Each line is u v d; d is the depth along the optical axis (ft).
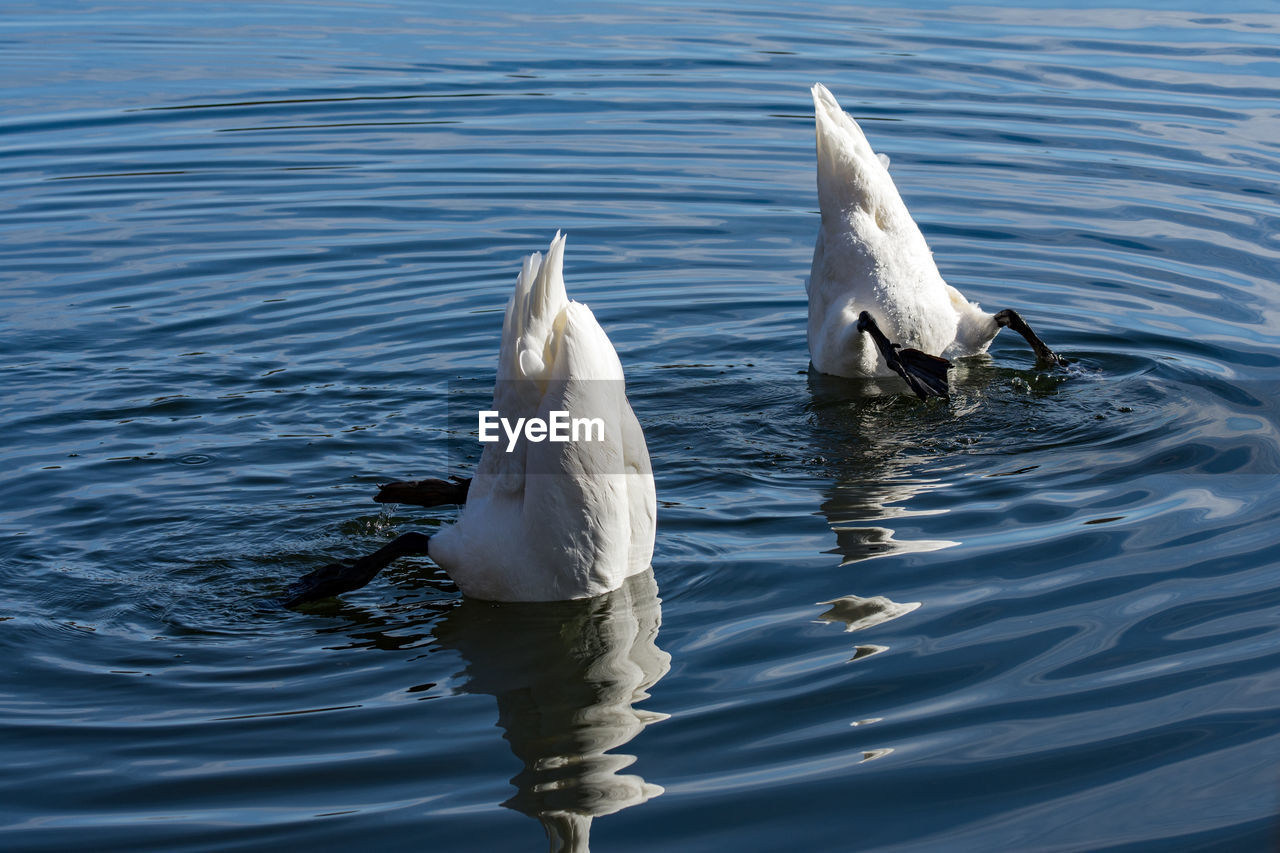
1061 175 46.14
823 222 33.40
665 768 16.56
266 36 69.21
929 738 16.99
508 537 21.08
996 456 27.25
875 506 24.85
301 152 49.39
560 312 20.79
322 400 29.99
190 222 42.27
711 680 18.66
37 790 16.25
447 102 55.98
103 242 40.42
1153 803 15.53
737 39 67.36
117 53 64.95
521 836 15.21
